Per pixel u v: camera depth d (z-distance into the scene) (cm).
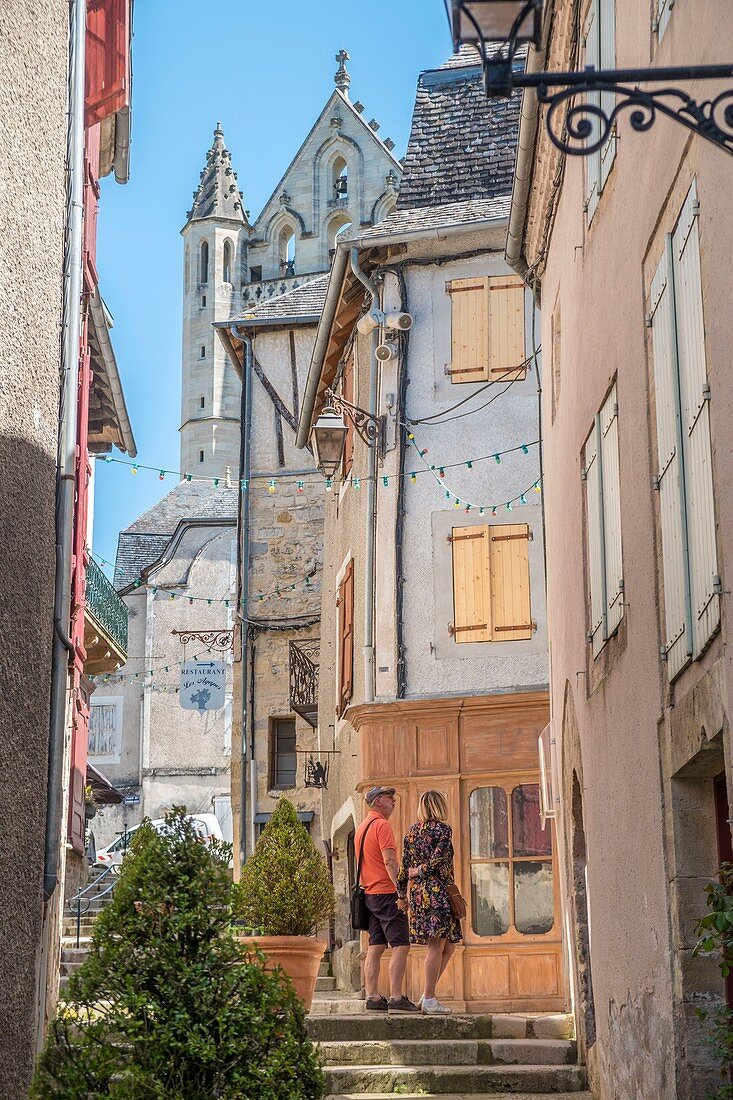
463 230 1562
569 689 1041
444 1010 1111
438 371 1590
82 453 1512
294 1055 638
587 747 931
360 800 1570
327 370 1847
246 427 2338
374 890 1155
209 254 7888
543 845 1435
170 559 4506
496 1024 1081
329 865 1905
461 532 1549
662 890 672
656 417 694
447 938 1120
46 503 1009
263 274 7900
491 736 1475
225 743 4484
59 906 1289
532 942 1407
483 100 1773
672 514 653
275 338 2359
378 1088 966
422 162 1731
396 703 1502
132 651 4522
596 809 890
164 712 4469
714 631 570
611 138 810
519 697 1465
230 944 652
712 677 576
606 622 835
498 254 1594
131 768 4512
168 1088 614
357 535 1666
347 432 1808
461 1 451
